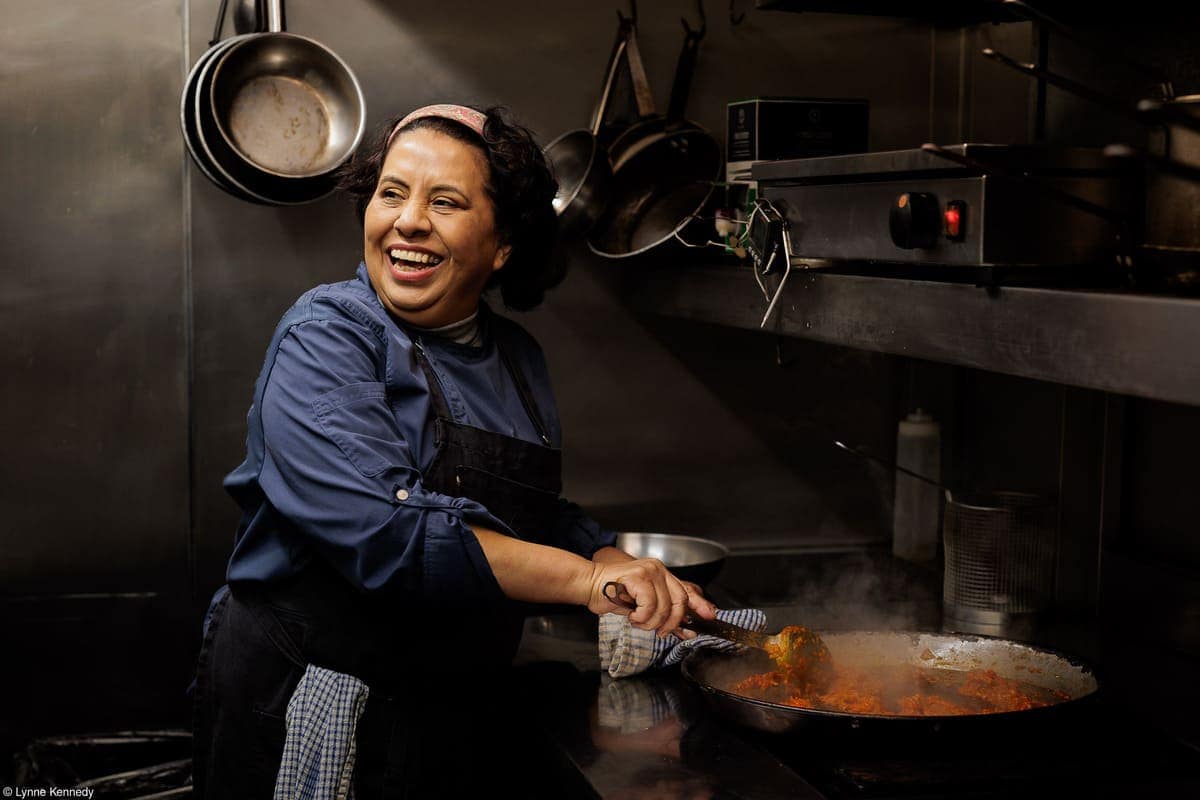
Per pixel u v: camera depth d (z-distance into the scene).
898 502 2.60
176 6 2.32
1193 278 1.26
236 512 2.42
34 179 2.30
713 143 2.37
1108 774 1.43
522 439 1.70
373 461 1.45
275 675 1.61
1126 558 2.07
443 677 1.65
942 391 2.63
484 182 1.59
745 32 2.54
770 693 1.65
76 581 2.38
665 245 2.29
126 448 2.37
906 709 1.56
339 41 2.38
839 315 1.68
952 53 2.61
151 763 2.33
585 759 1.52
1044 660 1.71
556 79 2.47
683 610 1.49
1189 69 1.87
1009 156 1.37
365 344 1.56
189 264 2.36
